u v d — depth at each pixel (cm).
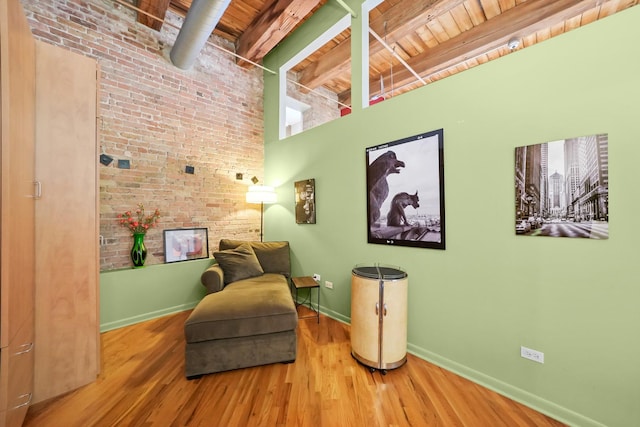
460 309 193
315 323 282
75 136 173
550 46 154
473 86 185
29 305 146
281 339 202
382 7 301
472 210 186
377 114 250
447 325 200
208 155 350
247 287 255
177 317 290
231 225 374
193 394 167
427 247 212
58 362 165
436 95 205
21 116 134
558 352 152
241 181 386
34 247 157
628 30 131
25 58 140
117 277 263
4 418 112
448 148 199
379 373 191
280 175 379
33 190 153
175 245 315
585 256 143
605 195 137
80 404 157
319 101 506
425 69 363
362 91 266
